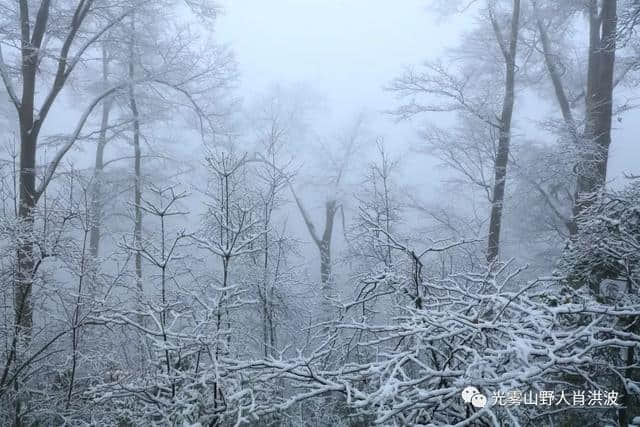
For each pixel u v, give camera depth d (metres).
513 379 2.74
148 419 4.32
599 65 10.07
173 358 4.50
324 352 4.09
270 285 7.88
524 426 3.88
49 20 9.87
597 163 9.62
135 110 12.85
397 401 3.24
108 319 4.40
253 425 4.98
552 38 12.62
